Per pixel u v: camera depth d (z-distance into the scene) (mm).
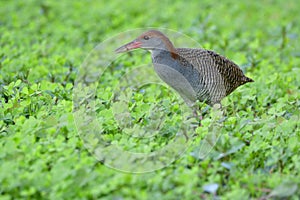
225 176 10672
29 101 12492
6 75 14664
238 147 10930
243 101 13461
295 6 23859
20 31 19828
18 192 9891
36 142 11242
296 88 14758
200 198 9961
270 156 11000
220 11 23094
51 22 21672
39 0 23438
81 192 9734
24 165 10414
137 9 22953
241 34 20500
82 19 21781
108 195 9844
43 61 16375
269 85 14836
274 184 10117
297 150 11242
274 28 20922
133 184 9945
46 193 9820
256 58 16828
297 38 19578
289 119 12289
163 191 9938
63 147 10820
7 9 22438
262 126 12227
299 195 9977
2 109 12484
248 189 10227
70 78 15430
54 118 11859
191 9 22984
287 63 17406
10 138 11055
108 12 22375
